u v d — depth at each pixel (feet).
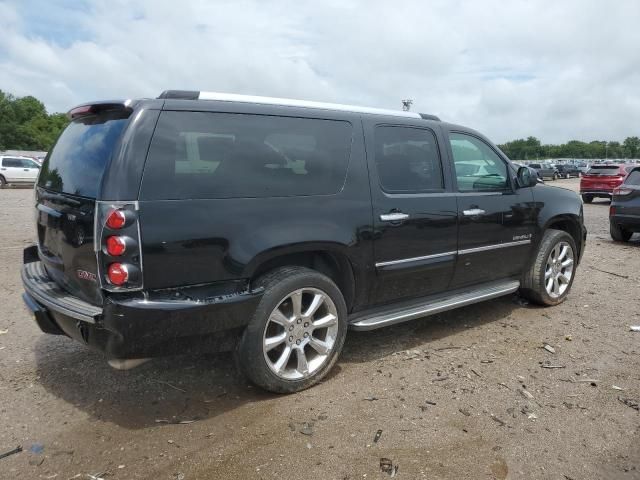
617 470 9.17
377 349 14.42
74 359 13.46
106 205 9.29
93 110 10.78
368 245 12.70
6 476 8.76
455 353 14.20
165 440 9.85
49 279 11.86
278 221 11.10
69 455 9.36
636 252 30.58
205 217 10.12
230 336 10.71
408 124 14.26
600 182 66.54
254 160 11.07
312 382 11.96
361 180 12.74
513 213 16.53
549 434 10.23
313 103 12.54
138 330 9.53
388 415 10.82
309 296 12.00
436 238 14.28
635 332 16.02
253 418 10.66
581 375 12.91
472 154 16.01
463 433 10.19
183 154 10.15
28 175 90.38
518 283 17.19
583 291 20.92
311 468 9.04
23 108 344.49
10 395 11.52
